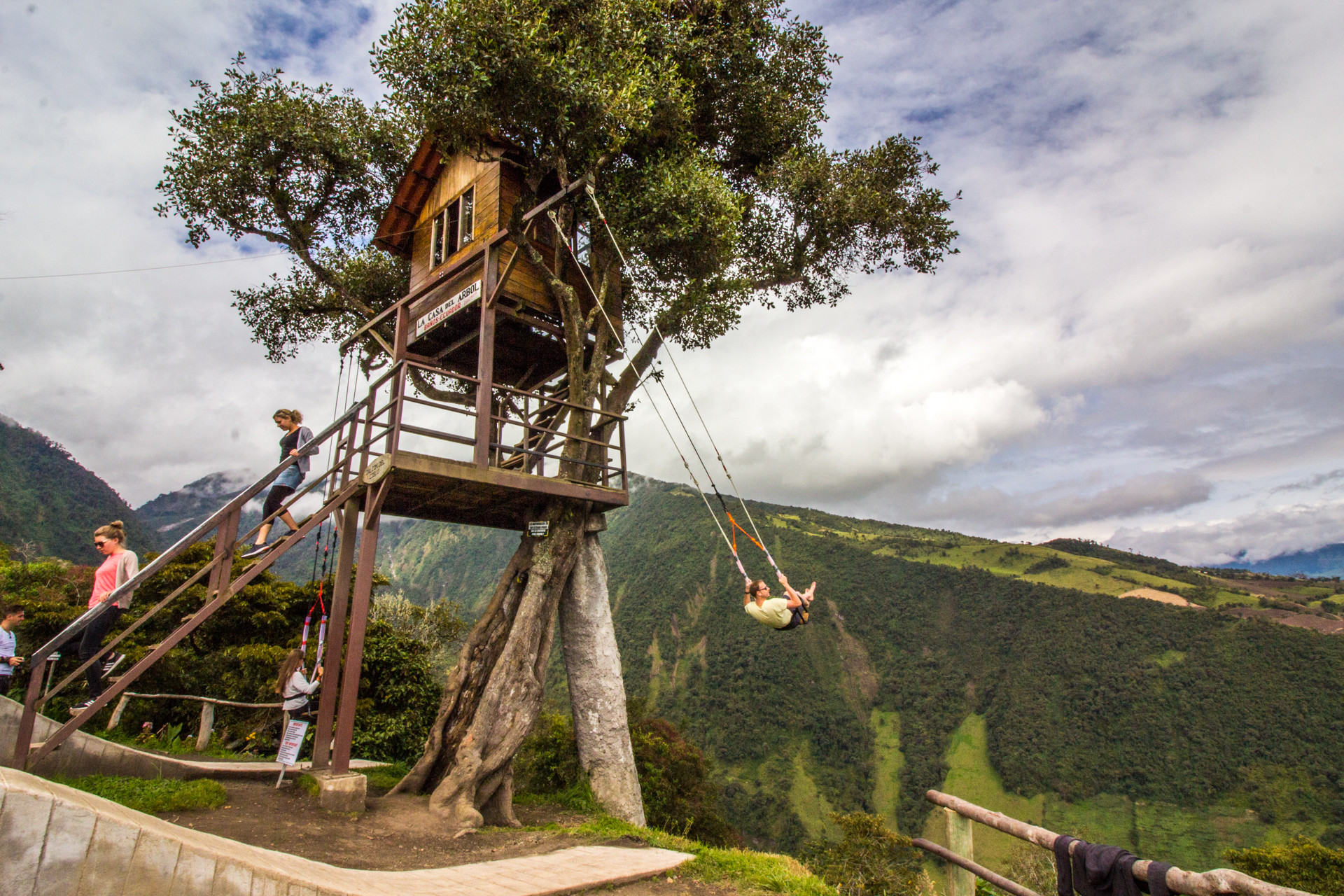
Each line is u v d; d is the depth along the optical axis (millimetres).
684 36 14047
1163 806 96500
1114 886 4219
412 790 10484
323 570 10234
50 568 21953
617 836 8898
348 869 6066
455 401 16891
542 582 12148
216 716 18484
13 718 7629
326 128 15039
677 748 36375
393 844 7922
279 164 14930
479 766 10180
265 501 9516
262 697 18422
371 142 15641
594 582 13930
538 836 8891
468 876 6578
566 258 14656
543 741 14641
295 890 4637
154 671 17812
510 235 11797
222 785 8797
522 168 13336
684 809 29891
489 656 11938
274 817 7887
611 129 11883
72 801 3637
